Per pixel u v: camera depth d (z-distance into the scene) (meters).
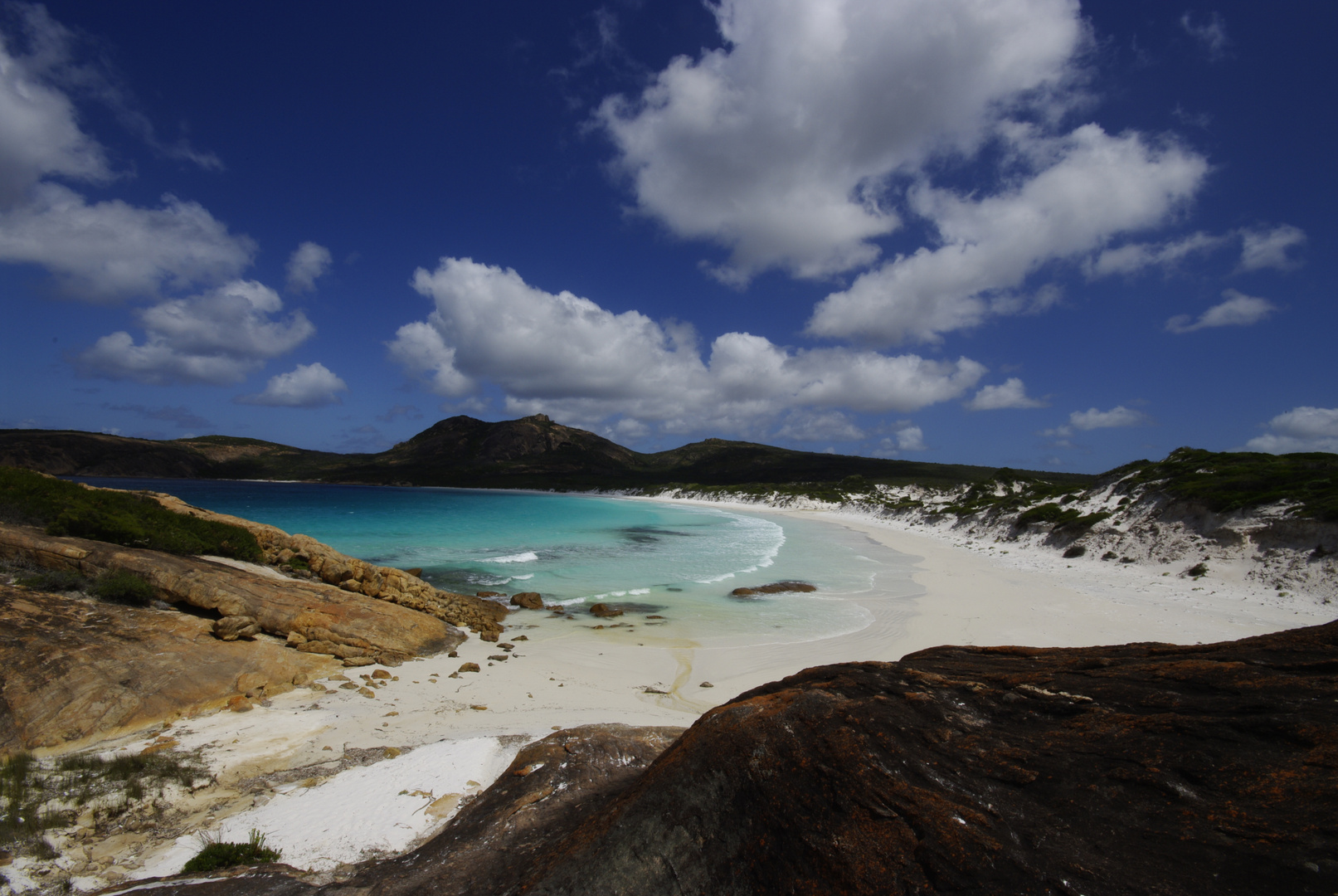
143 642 11.04
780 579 26.83
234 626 12.44
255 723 9.84
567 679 13.38
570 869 3.99
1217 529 25.61
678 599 22.36
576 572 27.94
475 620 18.39
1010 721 4.27
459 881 4.56
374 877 5.07
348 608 14.93
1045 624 18.17
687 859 3.79
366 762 8.61
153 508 17.55
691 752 4.43
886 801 3.61
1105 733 3.79
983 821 3.31
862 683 5.15
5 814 6.57
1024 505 44.62
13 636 9.88
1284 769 3.04
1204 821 2.93
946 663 5.61
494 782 7.04
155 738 9.04
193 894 4.86
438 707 11.30
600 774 6.44
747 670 14.27
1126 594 22.28
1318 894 2.33
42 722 8.55
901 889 3.10
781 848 3.60
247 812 6.94
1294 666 3.82
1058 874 2.88
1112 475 40.62
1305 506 23.03
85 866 5.84
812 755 4.05
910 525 59.75
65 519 14.33
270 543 19.05
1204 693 3.87
